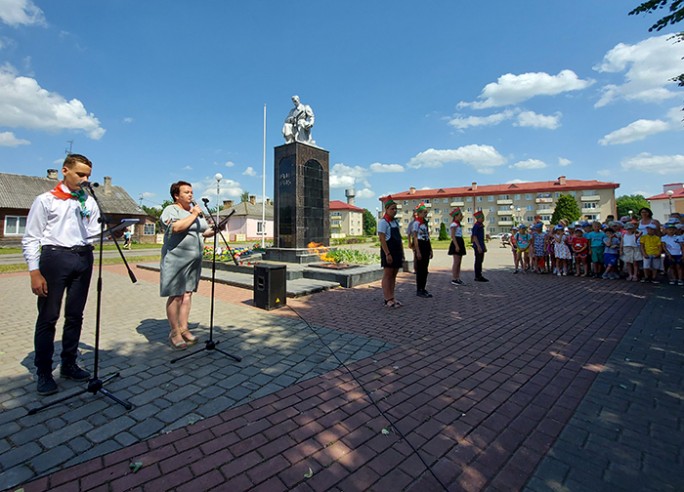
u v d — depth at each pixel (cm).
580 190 5894
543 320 510
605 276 951
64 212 286
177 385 295
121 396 275
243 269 979
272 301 579
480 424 238
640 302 634
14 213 2778
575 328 469
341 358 358
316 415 247
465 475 189
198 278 401
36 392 282
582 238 991
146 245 3123
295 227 1198
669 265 893
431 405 263
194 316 539
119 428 231
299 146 1214
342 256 1053
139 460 198
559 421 243
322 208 1295
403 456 204
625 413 254
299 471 190
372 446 213
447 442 218
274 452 206
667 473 191
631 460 202
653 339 422
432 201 6812
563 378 312
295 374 318
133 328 471
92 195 311
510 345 400
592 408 261
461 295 706
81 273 302
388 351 379
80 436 222
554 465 198
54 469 191
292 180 1212
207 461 198
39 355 277
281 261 1168
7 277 1070
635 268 898
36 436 221
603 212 5762
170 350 382
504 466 197
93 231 310
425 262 686
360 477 186
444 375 318
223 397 273
